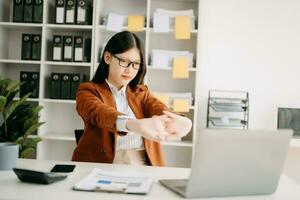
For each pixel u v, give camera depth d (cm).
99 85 166
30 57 273
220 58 291
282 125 283
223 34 291
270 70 291
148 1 267
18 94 271
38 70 294
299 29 289
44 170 114
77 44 269
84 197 85
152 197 88
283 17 290
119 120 122
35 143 237
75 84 270
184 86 291
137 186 95
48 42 277
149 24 269
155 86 293
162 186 99
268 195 98
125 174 109
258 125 290
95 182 97
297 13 289
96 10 267
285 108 285
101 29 276
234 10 290
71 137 271
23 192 87
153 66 268
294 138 257
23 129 224
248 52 291
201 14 271
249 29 290
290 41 290
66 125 299
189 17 264
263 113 290
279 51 290
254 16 290
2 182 97
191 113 287
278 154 94
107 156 150
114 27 268
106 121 126
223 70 291
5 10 286
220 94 291
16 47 296
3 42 285
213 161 87
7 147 112
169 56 271
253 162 92
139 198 86
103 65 165
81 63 267
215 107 278
